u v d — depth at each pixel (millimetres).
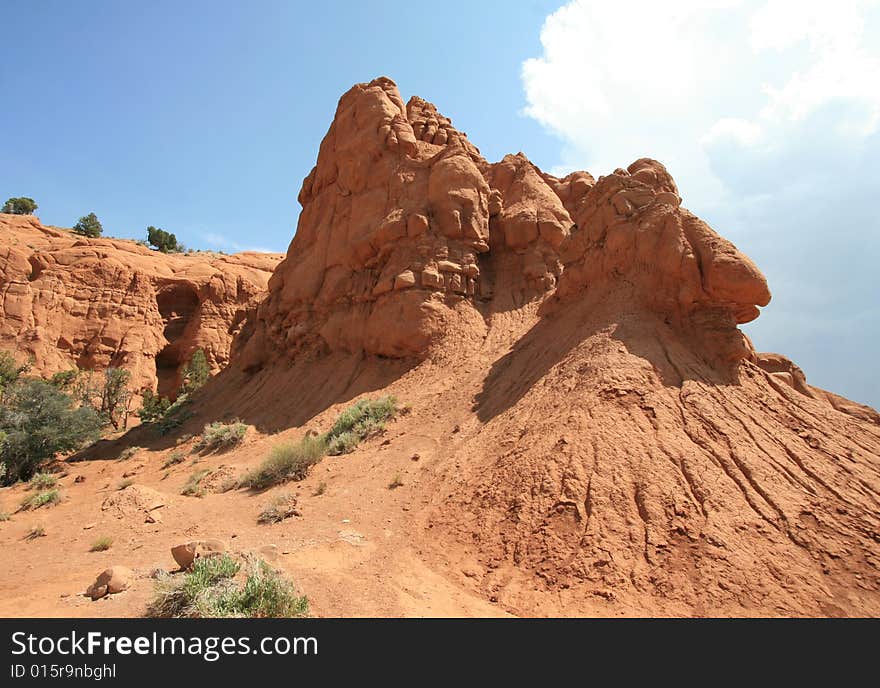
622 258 15383
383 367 20766
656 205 15250
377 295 22141
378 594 7492
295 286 26859
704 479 9164
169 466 19672
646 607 7180
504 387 15461
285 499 12180
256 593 6566
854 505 8695
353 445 15688
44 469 23797
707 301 13430
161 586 6945
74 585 8031
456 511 10438
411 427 15758
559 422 11312
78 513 13672
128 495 13438
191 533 10773
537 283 22531
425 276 20953
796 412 11633
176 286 47906
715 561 7688
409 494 11820
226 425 21750
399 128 26047
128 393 35875
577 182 30438
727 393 11680
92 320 42062
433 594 7773
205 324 44969
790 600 7090
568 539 8617
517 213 24141
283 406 22047
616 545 8242
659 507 8750
